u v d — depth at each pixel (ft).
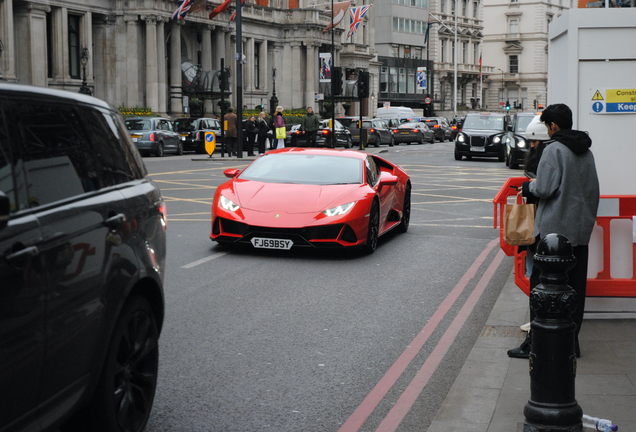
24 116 11.18
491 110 392.47
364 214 33.42
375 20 304.71
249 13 208.13
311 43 226.38
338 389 17.31
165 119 121.08
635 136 22.27
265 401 16.43
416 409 16.10
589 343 19.93
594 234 22.21
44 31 143.95
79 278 11.54
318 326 22.61
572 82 22.34
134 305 13.46
